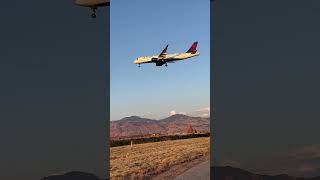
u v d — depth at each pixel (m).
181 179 13.86
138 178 15.28
